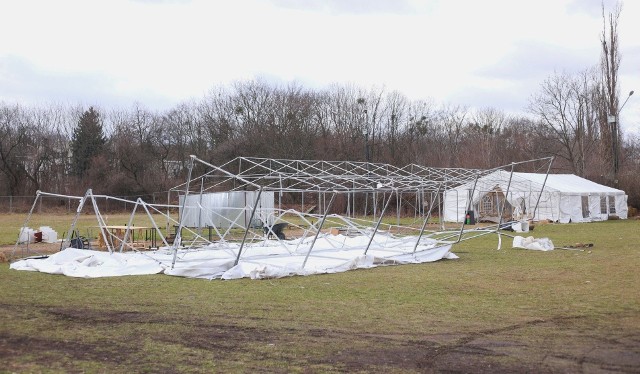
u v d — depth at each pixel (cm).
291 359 755
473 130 6862
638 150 6769
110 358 757
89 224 4003
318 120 6178
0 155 6594
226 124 6581
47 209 5812
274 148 5825
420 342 844
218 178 5919
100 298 1227
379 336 882
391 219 4097
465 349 802
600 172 5353
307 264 1712
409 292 1299
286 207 4103
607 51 5281
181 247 2125
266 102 6291
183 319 1009
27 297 1233
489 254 2117
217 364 731
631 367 709
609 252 2098
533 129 6881
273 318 1017
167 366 721
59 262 1759
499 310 1083
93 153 7088
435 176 2717
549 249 2227
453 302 1170
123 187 6550
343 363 736
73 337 873
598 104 5506
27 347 809
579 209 4097
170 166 7188
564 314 1038
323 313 1062
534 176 4259
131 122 7281
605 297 1203
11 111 6888
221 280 1520
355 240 2264
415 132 6569
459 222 4000
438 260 1945
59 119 7319
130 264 1698
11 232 3269
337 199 4100
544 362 733
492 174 4044
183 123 7188
